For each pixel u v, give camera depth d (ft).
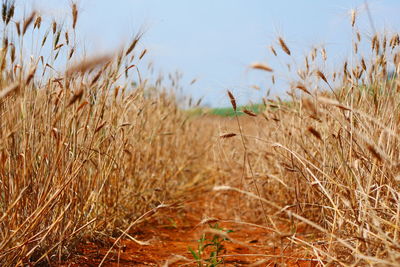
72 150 11.15
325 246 10.71
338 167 11.12
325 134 11.38
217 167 16.12
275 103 12.81
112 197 12.41
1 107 10.41
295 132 12.73
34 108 10.64
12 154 10.53
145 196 13.38
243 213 14.11
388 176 10.54
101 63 10.40
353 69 11.00
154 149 14.53
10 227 10.46
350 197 10.41
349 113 10.73
